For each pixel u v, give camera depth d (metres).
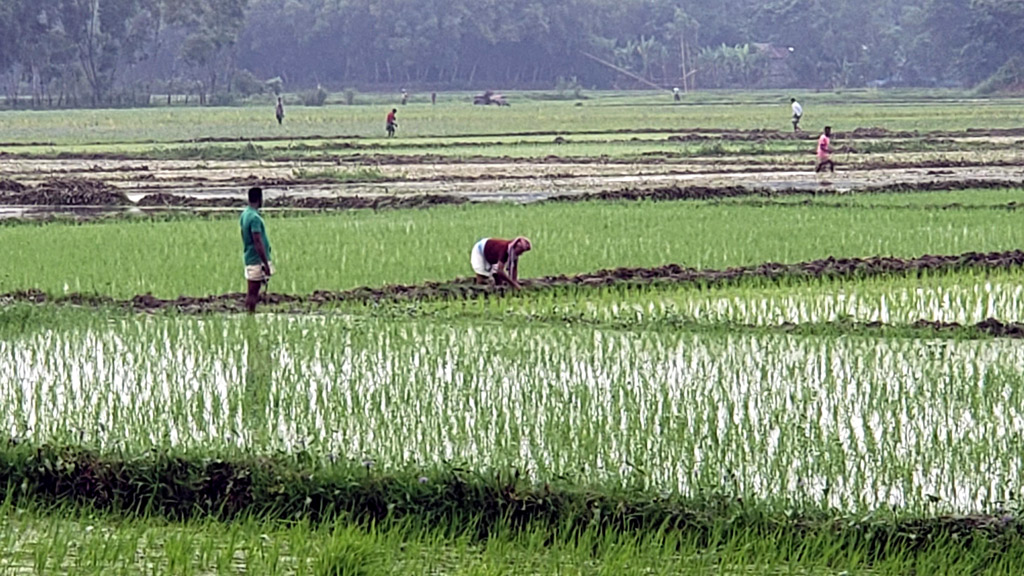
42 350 26.55
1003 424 21.08
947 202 53.78
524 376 24.06
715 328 28.30
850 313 31.11
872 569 16.41
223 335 27.84
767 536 17.02
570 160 81.19
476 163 80.31
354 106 193.25
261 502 18.34
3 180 62.53
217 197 61.25
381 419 21.45
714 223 46.03
